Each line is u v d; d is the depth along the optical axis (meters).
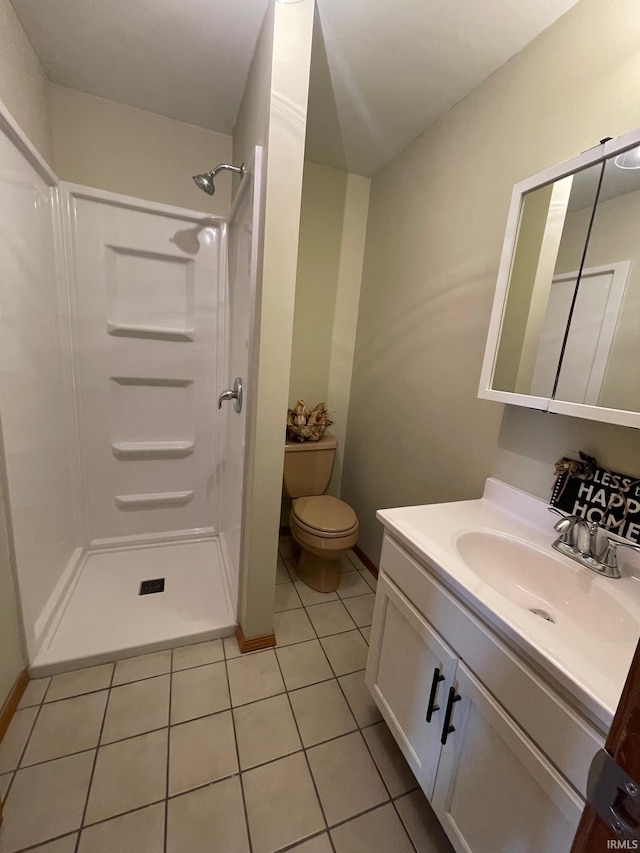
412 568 0.98
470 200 1.39
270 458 1.31
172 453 2.03
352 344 2.31
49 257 1.52
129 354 1.84
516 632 0.66
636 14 0.88
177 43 1.30
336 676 1.39
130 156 1.69
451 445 1.51
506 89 1.24
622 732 0.32
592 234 0.95
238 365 1.64
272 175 1.10
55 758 1.05
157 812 0.95
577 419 1.03
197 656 1.43
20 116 1.25
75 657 1.32
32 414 1.34
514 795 0.68
